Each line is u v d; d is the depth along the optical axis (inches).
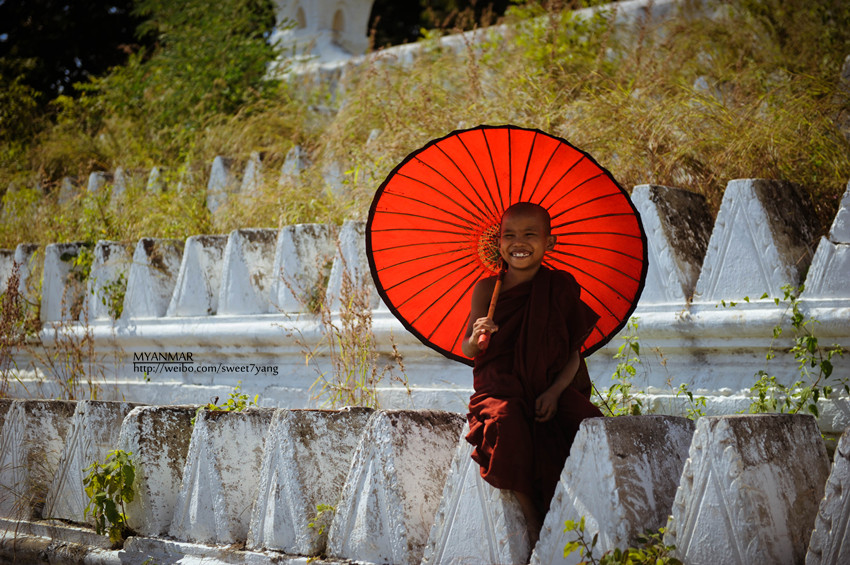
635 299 179.9
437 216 183.3
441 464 185.0
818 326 192.1
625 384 217.9
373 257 184.4
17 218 467.8
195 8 543.5
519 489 156.6
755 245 208.2
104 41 796.6
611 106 301.6
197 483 209.5
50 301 363.6
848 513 136.9
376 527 177.6
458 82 401.1
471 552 163.5
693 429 168.7
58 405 251.4
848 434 140.3
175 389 315.3
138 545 214.5
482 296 173.8
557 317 165.0
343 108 430.9
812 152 261.4
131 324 332.5
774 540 142.0
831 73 303.4
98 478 218.2
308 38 621.0
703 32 370.6
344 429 199.9
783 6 360.8
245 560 192.7
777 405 195.3
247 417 212.8
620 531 145.8
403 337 255.1
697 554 144.3
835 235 195.9
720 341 209.6
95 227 404.5
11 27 785.6
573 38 390.6
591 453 152.6
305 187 360.5
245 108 486.3
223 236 326.3
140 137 531.2
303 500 189.6
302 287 288.7
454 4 697.0
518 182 179.0
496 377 164.2
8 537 239.5
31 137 612.4
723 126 277.4
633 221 177.3
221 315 307.1
